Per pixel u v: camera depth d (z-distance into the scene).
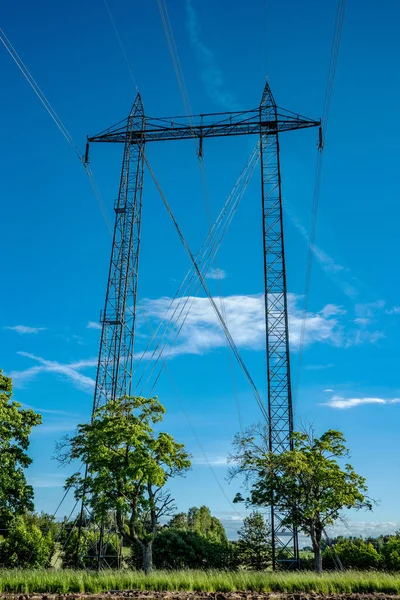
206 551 52.12
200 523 77.00
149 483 38.91
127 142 59.12
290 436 48.31
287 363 51.84
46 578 24.48
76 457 41.75
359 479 45.19
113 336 51.50
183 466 41.06
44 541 43.91
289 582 24.92
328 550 53.50
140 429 39.06
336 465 45.31
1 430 41.47
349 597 21.61
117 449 39.25
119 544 46.91
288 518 44.84
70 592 22.89
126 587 24.36
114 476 38.72
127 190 56.97
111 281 53.28
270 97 60.09
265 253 55.78
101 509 38.47
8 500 42.31
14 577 25.44
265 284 54.81
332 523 43.19
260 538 53.12
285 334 52.72
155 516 38.56
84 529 46.41
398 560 51.28
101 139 59.59
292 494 44.97
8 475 41.50
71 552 48.06
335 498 43.34
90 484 38.75
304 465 43.69
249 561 53.03
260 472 46.38
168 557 50.88
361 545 55.12
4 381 43.16
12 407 43.44
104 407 41.03
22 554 43.00
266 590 23.86
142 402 41.03
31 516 54.78
